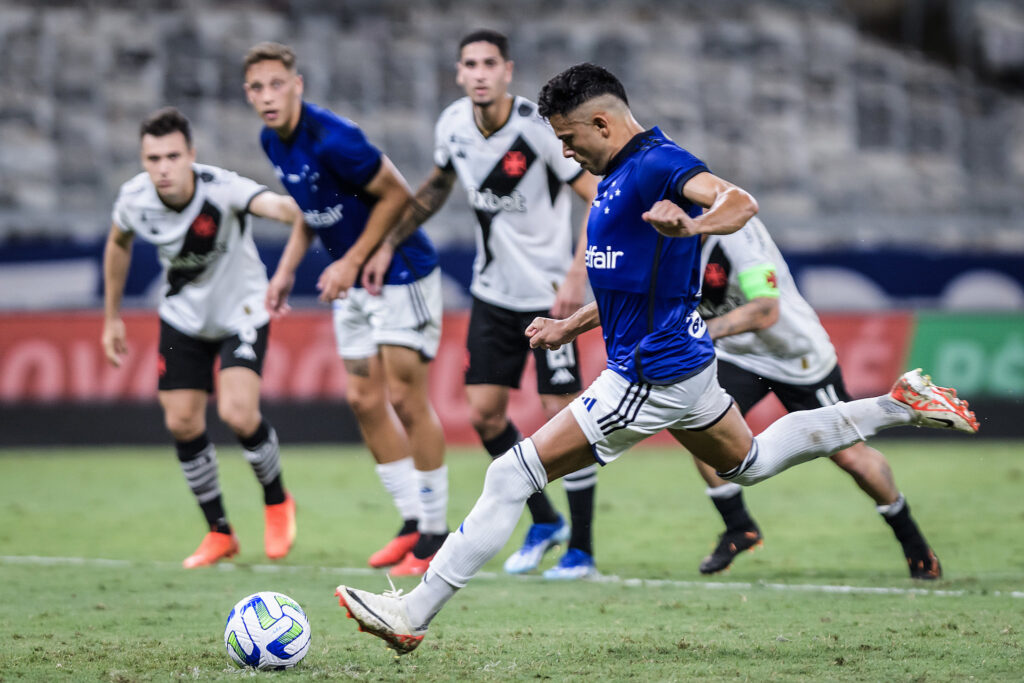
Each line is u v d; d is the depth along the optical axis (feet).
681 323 40.70
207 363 70.54
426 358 66.69
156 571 66.54
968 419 43.39
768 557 71.20
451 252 133.59
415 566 66.03
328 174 65.26
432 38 200.03
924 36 232.94
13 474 114.42
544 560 72.33
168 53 192.24
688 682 38.11
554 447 40.83
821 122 204.85
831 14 224.74
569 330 43.45
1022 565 66.54
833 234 163.32
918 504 93.30
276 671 40.40
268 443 69.92
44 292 131.85
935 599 55.47
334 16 200.44
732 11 215.92
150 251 132.57
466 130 66.28
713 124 200.54
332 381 135.74
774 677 38.70
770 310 59.21
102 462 123.65
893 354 138.41
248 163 182.19
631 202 39.50
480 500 40.91
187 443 69.15
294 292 134.51
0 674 39.99
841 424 43.91
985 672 39.22
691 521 86.94
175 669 40.73
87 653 43.70
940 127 209.67
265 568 67.92
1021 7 234.79
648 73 203.31
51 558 71.67
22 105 181.37
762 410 136.67
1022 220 168.45
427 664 41.52
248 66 64.18
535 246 66.74
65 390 132.57
